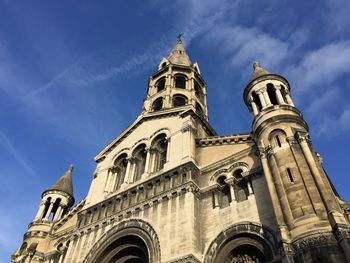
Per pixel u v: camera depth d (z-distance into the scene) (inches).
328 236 825.5
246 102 1401.3
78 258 1306.6
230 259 1056.2
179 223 1140.5
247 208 1129.4
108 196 1508.4
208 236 1122.7
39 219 1753.2
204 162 1386.6
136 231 1236.5
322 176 963.3
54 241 1637.6
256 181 1188.5
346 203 1099.9
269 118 1195.3
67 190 1931.6
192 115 1614.2
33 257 1563.7
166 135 1573.6
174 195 1251.8
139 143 1648.6
